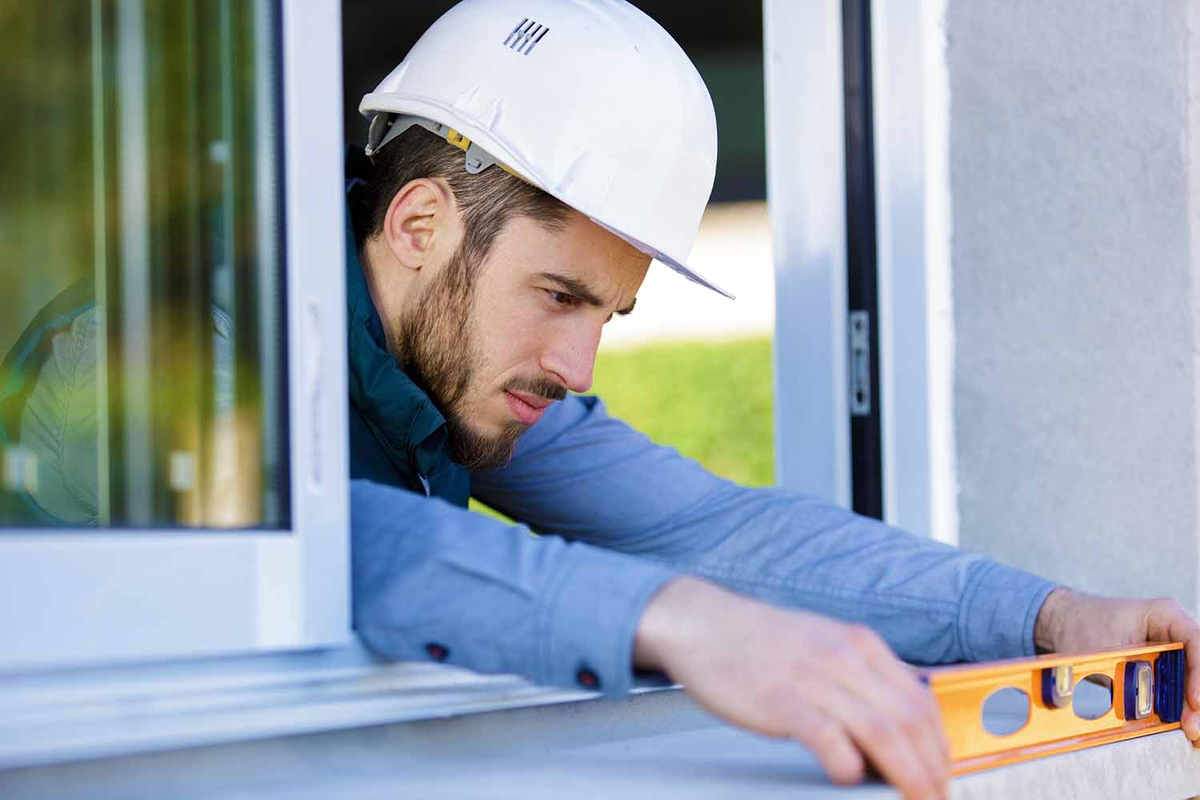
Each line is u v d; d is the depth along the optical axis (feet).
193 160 3.42
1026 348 5.94
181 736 2.86
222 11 3.38
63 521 3.35
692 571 5.23
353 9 22.50
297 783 2.86
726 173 29.81
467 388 4.59
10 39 3.58
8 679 2.64
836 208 6.19
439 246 4.57
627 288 4.59
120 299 3.47
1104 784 3.67
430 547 3.22
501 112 4.43
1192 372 5.63
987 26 6.05
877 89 6.15
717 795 2.69
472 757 3.32
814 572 4.97
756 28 24.62
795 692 2.73
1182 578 5.63
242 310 3.27
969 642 4.64
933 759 2.77
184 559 2.92
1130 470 5.74
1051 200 5.92
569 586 3.02
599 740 3.74
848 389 6.18
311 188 3.27
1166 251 5.69
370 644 3.24
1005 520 5.96
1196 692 4.18
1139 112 5.76
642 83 4.44
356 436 4.48
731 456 30.09
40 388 3.50
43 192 3.62
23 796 2.63
